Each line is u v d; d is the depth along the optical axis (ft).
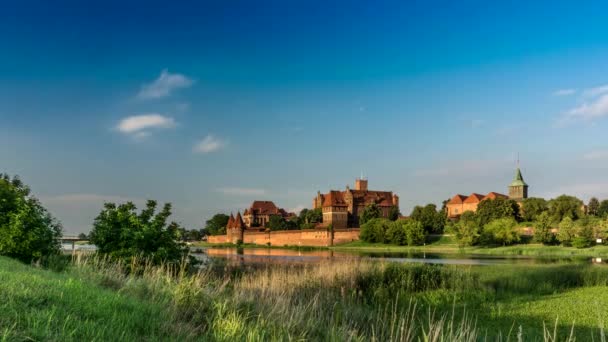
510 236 440.45
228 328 38.50
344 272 105.50
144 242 78.28
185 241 85.30
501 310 92.94
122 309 36.32
